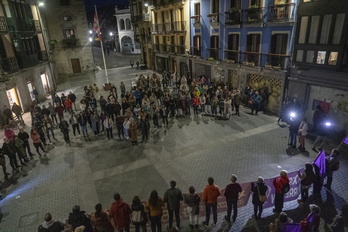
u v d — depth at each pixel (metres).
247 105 18.25
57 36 35.28
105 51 67.25
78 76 34.53
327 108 13.02
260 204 7.28
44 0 33.19
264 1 15.95
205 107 18.55
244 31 18.05
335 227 6.68
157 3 30.34
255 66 17.28
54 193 9.44
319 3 12.03
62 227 6.02
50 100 23.20
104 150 12.62
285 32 14.82
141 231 7.41
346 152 11.25
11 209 8.71
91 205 8.64
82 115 13.97
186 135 13.88
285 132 13.62
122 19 58.09
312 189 8.93
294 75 14.48
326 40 12.16
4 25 17.88
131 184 9.70
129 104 17.14
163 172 10.39
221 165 10.67
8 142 10.88
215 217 7.29
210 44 22.34
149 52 36.91
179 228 7.37
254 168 10.30
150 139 13.59
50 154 12.52
